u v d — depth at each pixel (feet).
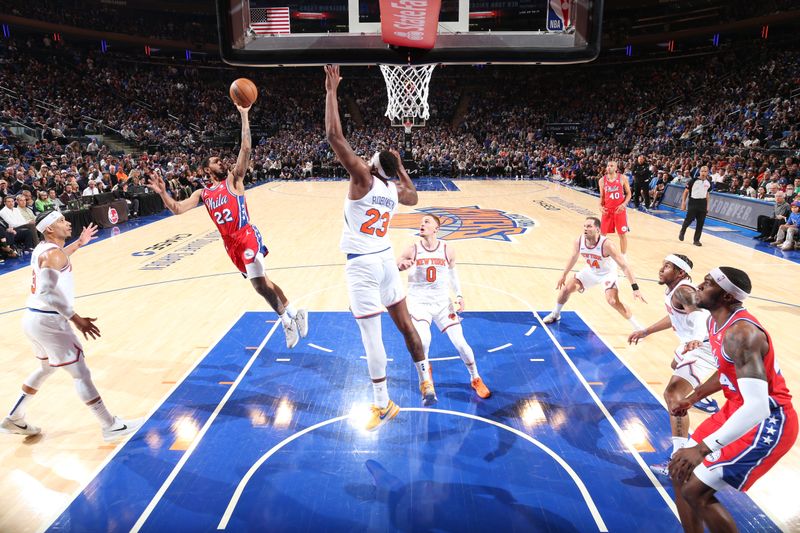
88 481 13.11
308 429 15.33
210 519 11.73
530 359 19.89
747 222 45.80
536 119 115.96
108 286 29.40
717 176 54.54
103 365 19.62
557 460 13.78
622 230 34.22
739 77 94.43
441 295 17.56
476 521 11.60
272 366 19.44
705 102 95.71
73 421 16.05
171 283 29.91
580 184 78.95
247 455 14.10
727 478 9.65
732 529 9.55
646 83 112.27
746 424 8.79
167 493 12.60
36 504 12.30
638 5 106.63
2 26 93.71
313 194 70.69
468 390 17.56
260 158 94.63
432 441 14.67
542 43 10.52
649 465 13.55
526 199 64.13
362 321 12.00
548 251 36.94
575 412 16.15
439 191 72.90
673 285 14.49
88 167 58.23
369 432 15.11
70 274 14.15
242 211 16.83
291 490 12.68
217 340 21.86
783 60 89.25
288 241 40.78
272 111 116.37
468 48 10.37
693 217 38.40
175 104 107.55
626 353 20.38
